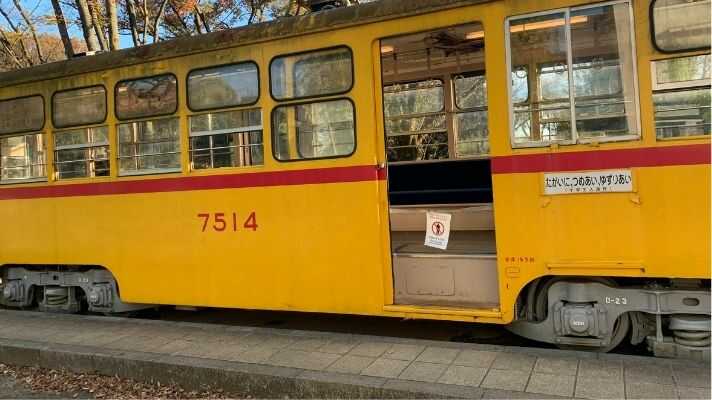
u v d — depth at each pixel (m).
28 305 6.81
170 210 5.68
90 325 5.72
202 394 4.25
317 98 5.02
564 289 4.37
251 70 5.28
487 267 4.74
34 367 5.00
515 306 4.45
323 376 3.97
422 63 6.59
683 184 3.94
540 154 4.30
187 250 5.61
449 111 6.66
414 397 3.67
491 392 3.58
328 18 4.96
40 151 6.43
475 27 4.63
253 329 5.21
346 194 4.92
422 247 5.32
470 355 4.25
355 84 4.87
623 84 4.12
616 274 4.10
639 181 4.04
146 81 5.77
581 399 3.43
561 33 4.27
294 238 5.13
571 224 4.21
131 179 5.86
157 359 4.50
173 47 5.58
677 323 4.10
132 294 5.88
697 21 3.92
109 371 4.65
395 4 4.73
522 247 4.35
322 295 5.03
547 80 4.31
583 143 4.19
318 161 5.02
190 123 5.58
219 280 5.46
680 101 3.97
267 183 5.23
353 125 4.89
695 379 3.64
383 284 4.84
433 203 6.74
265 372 4.10
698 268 3.91
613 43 4.14
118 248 5.95
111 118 5.96
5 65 12.95
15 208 6.57
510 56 4.39
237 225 5.37
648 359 3.98
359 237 4.89
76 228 6.18
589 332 4.28
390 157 6.98
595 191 4.15
